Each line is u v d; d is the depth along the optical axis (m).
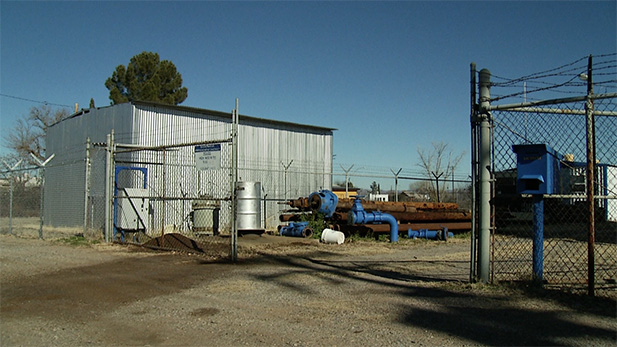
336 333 5.21
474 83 7.31
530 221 18.30
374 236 17.05
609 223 13.84
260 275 8.75
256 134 24.28
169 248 12.24
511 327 5.33
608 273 8.75
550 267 9.66
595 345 4.73
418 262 10.66
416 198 34.19
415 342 4.88
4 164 18.25
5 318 5.98
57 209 23.03
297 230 16.55
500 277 7.91
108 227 13.96
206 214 17.11
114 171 14.14
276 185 24.78
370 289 7.45
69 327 5.59
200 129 21.83
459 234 18.94
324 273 8.98
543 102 6.63
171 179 19.33
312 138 26.95
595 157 7.10
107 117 20.83
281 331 5.31
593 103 6.38
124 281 8.23
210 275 8.77
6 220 20.30
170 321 5.77
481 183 7.36
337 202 17.09
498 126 7.36
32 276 8.73
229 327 5.49
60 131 24.16
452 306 6.27
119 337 5.20
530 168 6.75
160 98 39.34
